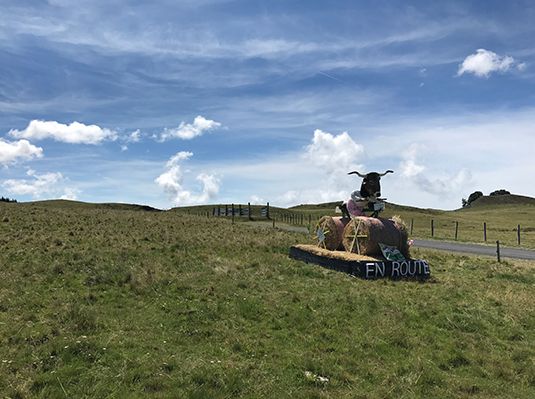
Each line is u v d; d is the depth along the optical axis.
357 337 7.22
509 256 17.86
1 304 8.00
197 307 8.59
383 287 10.89
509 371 5.96
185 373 5.51
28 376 5.23
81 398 4.78
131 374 5.38
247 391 5.14
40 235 16.36
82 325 7.04
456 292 10.41
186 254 14.84
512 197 114.25
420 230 38.69
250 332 7.36
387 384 5.55
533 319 8.27
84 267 11.63
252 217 49.84
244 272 12.41
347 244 14.26
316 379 5.59
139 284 10.03
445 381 5.66
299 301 9.44
